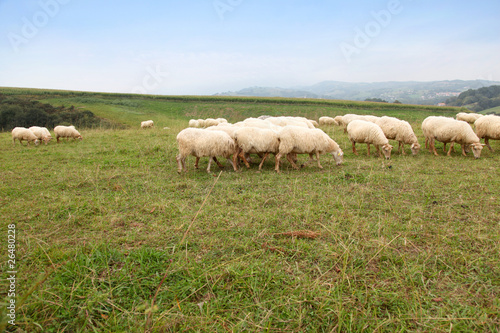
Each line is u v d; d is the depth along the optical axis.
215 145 7.65
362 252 3.69
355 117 16.23
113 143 12.77
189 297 3.05
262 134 8.11
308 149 8.12
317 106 57.16
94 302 2.90
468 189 5.96
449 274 3.34
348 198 5.61
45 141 13.46
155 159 9.66
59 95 57.44
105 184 6.90
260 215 4.88
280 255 3.76
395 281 3.24
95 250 3.78
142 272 3.38
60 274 3.31
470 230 4.24
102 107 48.00
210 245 4.00
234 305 2.94
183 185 6.75
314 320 2.74
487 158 8.88
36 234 4.37
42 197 5.99
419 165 8.23
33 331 2.59
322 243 4.02
